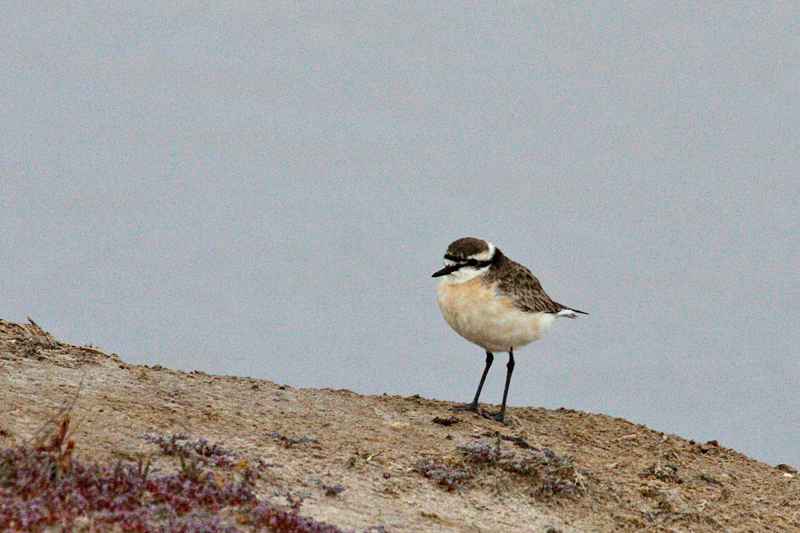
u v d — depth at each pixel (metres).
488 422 16.45
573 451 15.49
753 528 13.48
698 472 15.59
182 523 8.92
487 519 11.95
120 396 13.90
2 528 8.25
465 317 16.48
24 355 15.06
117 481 9.66
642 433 17.31
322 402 16.12
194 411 13.89
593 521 12.68
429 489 12.55
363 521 10.91
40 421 11.86
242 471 11.55
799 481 16.27
